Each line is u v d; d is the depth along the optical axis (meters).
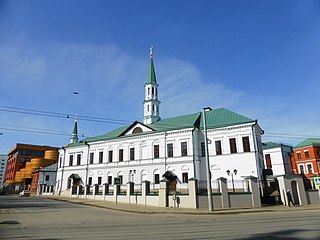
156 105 57.12
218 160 39.91
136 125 48.75
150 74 58.84
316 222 13.90
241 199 25.91
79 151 55.16
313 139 65.62
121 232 11.44
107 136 55.09
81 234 10.98
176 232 11.19
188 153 41.12
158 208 25.03
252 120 38.78
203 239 9.48
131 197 31.11
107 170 49.31
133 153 47.28
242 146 38.66
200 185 30.48
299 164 64.81
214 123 42.91
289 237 9.66
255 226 12.66
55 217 18.31
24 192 58.44
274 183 31.44
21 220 16.48
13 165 102.62
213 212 21.22
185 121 45.91
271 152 55.44
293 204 26.52
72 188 45.09
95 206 28.89
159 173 42.97
